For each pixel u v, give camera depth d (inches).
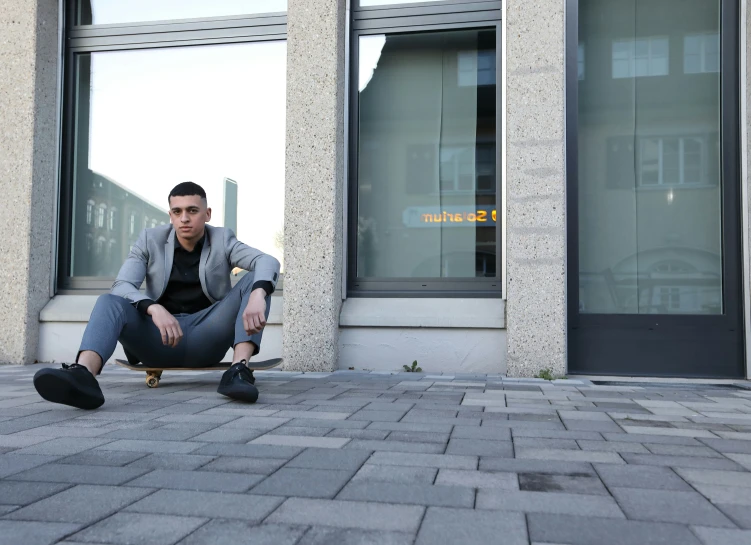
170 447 88.5
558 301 189.8
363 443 92.0
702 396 149.9
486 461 82.0
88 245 243.9
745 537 54.8
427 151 224.2
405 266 223.5
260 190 235.3
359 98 227.5
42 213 230.4
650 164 204.8
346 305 214.4
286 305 205.8
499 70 217.9
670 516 60.4
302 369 204.2
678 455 85.9
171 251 149.5
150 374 154.9
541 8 193.9
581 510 62.1
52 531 55.6
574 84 202.4
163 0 241.9
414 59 225.6
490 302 207.9
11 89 227.5
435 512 61.3
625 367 195.5
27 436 95.3
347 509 62.1
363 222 226.5
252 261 145.5
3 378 177.2
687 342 193.5
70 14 244.8
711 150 202.2
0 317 224.7
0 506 62.5
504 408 126.5
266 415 115.2
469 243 219.9
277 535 54.8
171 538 53.9
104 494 66.7
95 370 122.4
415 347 206.7
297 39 209.0
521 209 192.5
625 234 204.5
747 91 193.8
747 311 190.2
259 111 236.4
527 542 53.4
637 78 206.8
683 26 205.3
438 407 127.0
